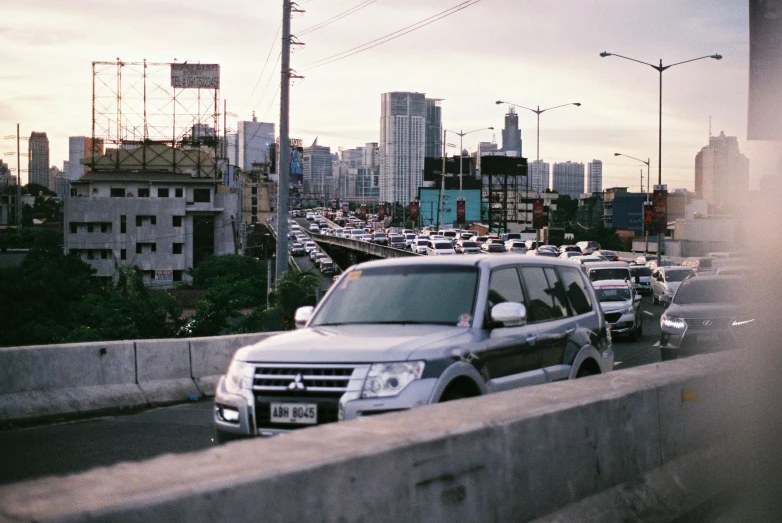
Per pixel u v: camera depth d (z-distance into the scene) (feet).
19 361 36.45
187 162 403.54
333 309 24.66
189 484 9.41
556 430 16.38
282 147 91.40
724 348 52.70
